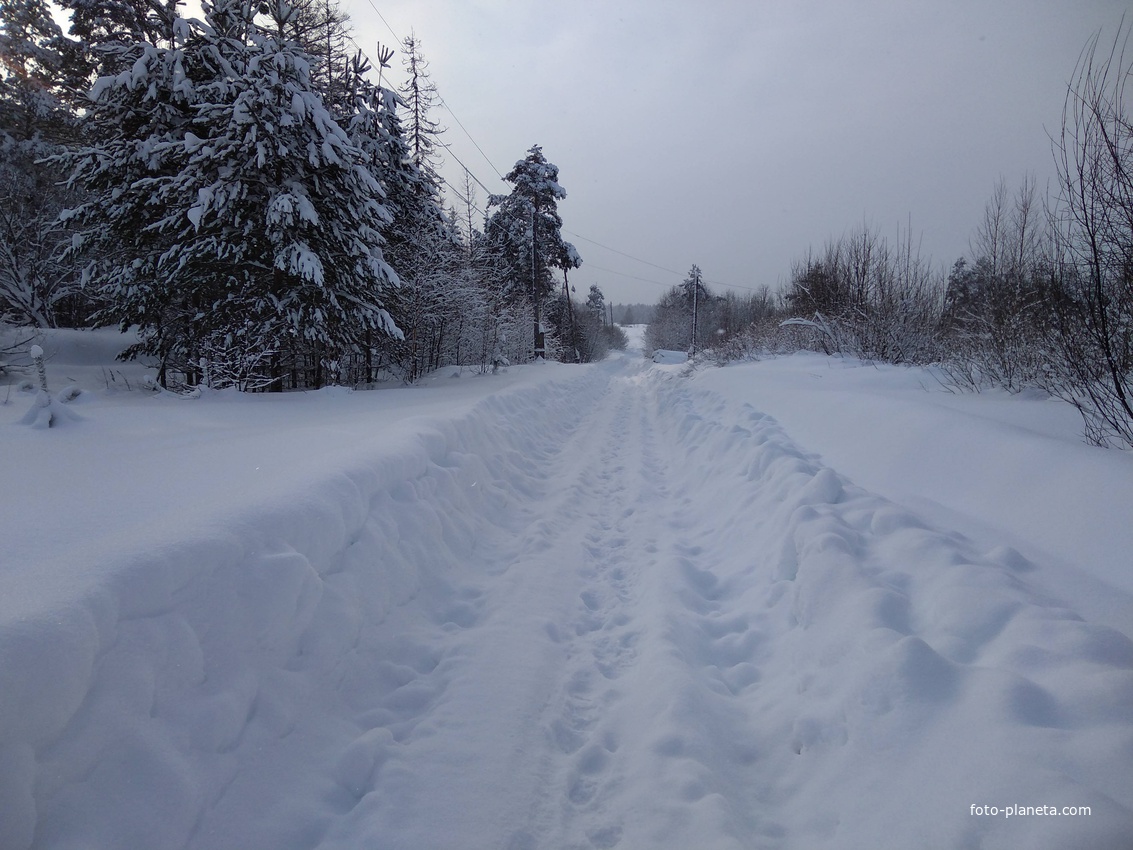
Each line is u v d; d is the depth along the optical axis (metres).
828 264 13.64
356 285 11.48
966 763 1.75
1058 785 1.51
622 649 3.37
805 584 3.10
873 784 1.92
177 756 1.92
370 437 4.90
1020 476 3.52
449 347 18.53
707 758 2.33
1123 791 1.49
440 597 3.80
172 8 15.59
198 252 9.87
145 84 10.12
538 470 7.23
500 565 4.45
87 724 1.76
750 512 4.71
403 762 2.35
